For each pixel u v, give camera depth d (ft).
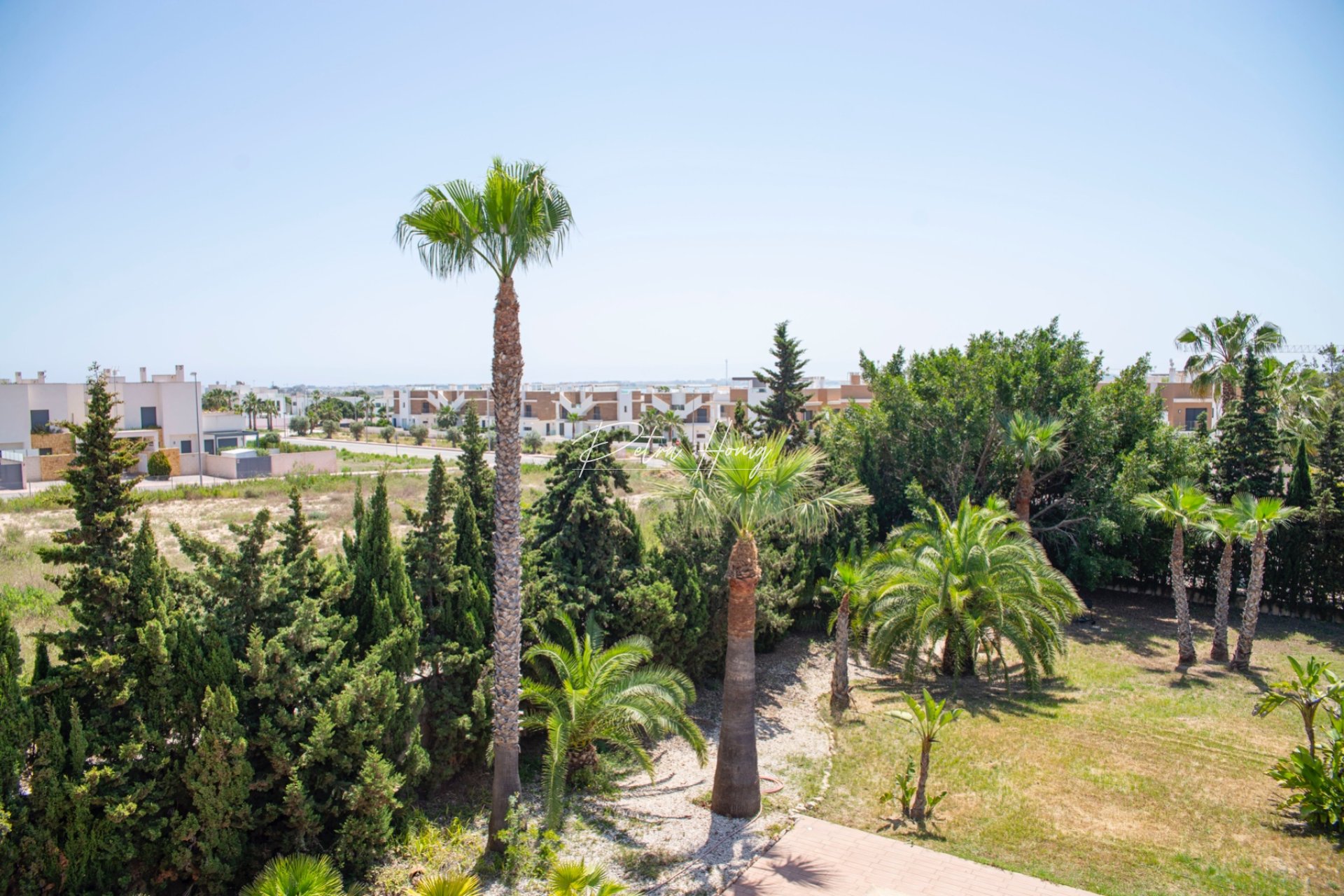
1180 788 49.29
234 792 35.63
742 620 46.37
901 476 100.78
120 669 34.19
